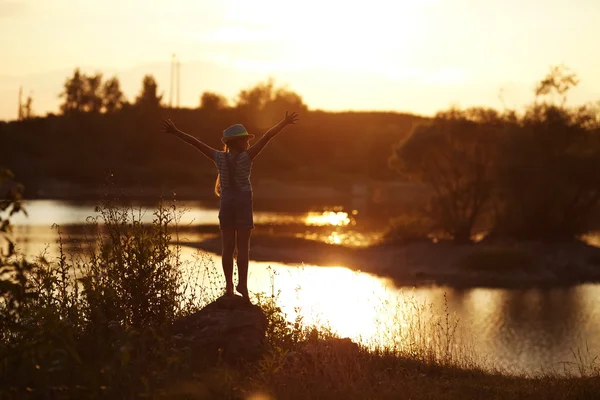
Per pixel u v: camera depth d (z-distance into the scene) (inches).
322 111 7785.4
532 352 913.5
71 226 2321.6
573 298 1449.3
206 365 302.7
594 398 355.6
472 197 2214.6
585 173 2070.6
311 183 5182.1
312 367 331.0
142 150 5216.5
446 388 374.6
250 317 343.0
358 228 2716.5
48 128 5541.3
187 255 1509.6
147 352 283.6
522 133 2159.2
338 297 860.6
